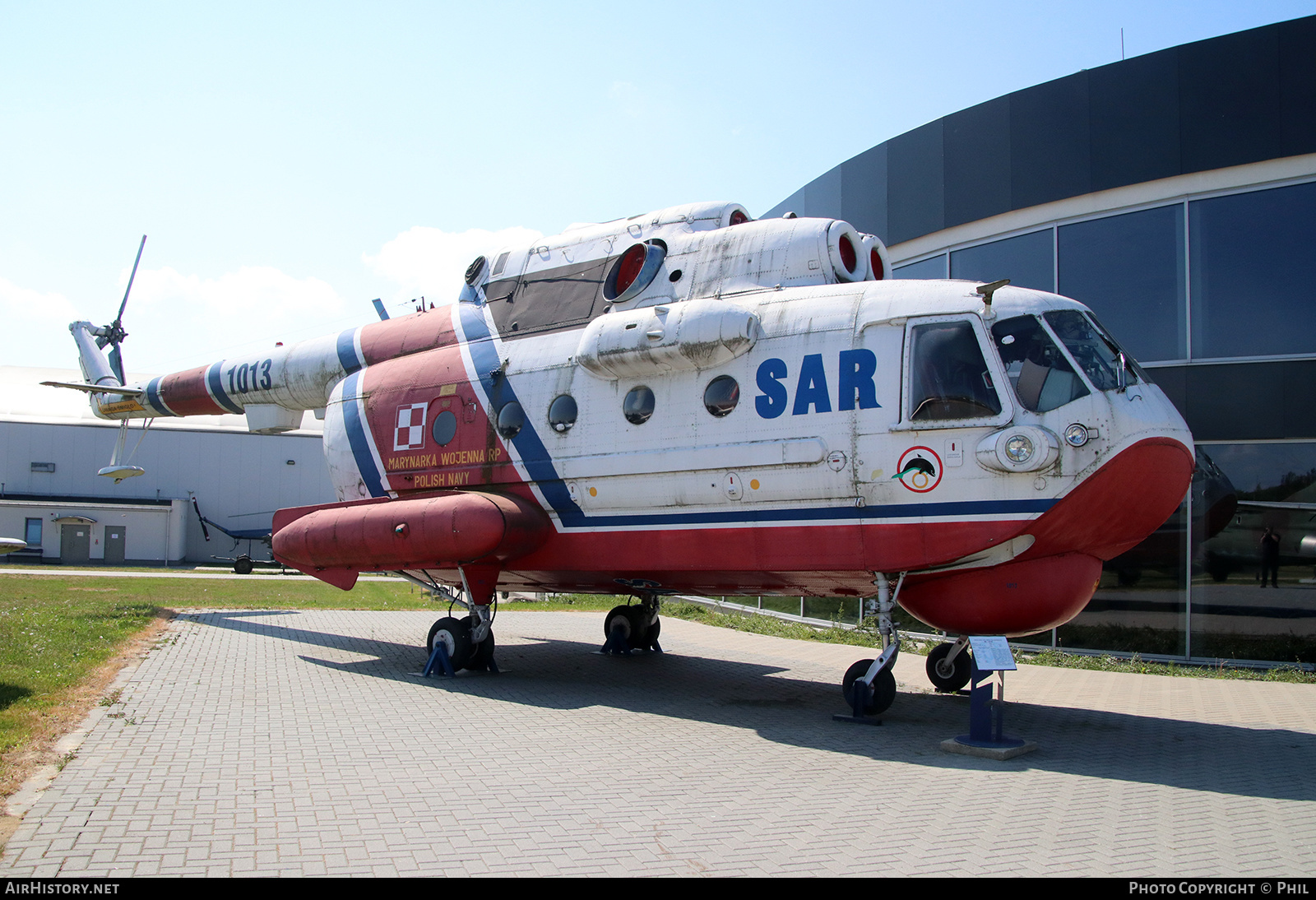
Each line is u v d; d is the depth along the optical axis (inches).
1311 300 468.1
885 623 332.5
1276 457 475.5
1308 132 464.4
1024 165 553.0
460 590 486.3
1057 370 312.7
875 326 332.8
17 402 1734.7
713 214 418.9
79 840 185.0
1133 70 514.9
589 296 426.9
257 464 1610.5
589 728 314.0
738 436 350.3
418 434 456.8
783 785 244.5
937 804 228.2
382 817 207.0
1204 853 193.5
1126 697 398.6
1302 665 458.0
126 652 440.1
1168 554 498.9
